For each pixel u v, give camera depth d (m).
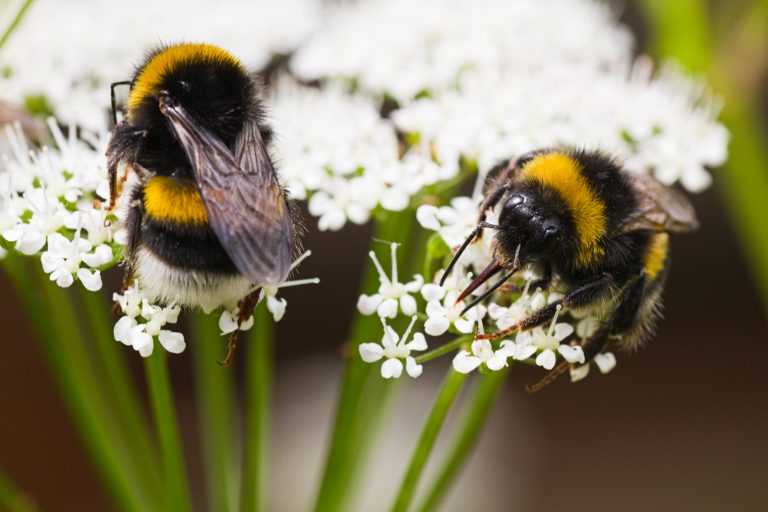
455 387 0.16
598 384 0.29
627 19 0.26
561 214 0.16
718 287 0.29
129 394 0.18
